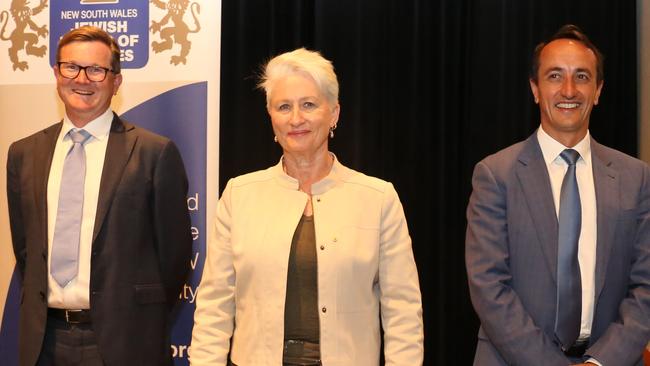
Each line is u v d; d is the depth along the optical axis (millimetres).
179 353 3277
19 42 3307
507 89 3586
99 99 2498
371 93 3586
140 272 2441
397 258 2055
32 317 2391
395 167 3613
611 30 3584
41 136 2564
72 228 2408
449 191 3619
